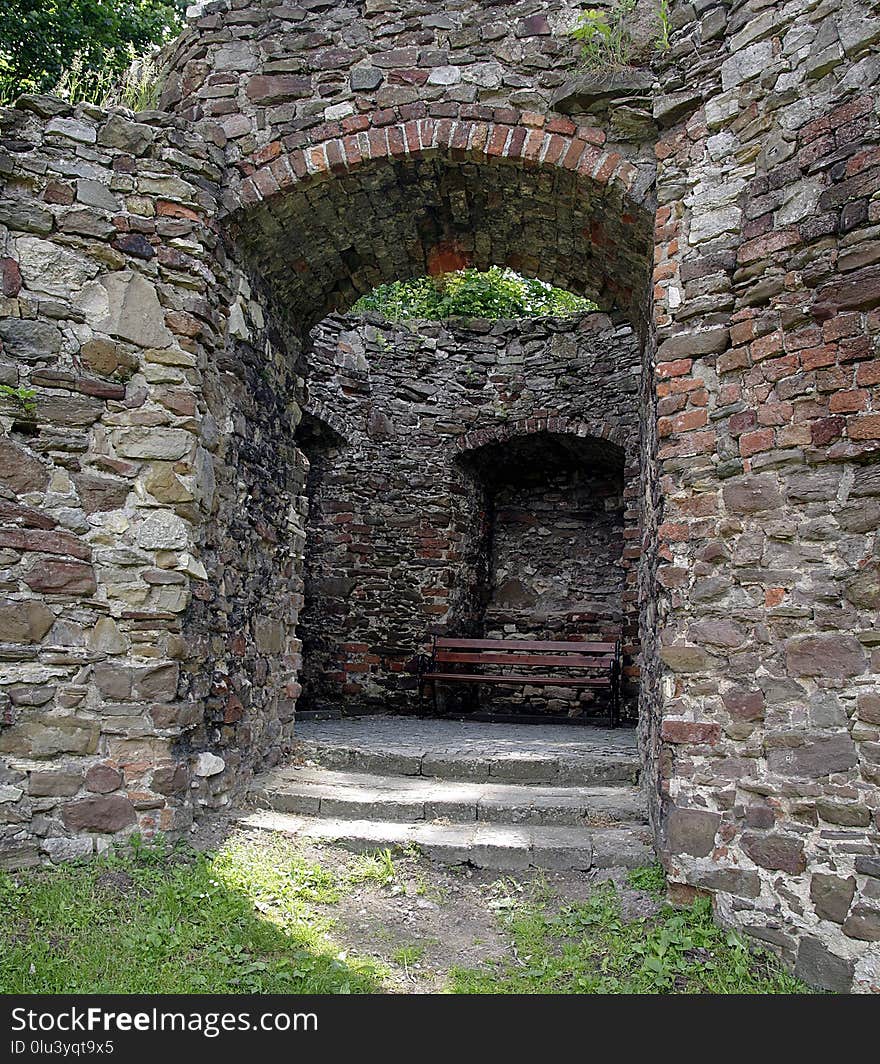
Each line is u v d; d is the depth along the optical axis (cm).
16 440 356
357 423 818
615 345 789
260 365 477
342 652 796
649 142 398
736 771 312
